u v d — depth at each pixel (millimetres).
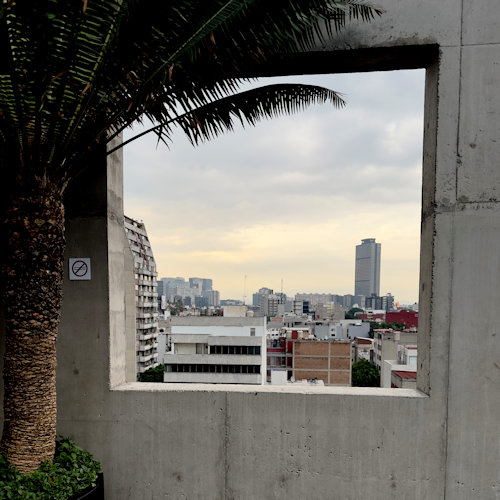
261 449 2359
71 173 1994
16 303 1830
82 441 2465
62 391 2482
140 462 2434
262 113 2354
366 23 2314
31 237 1803
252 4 1565
